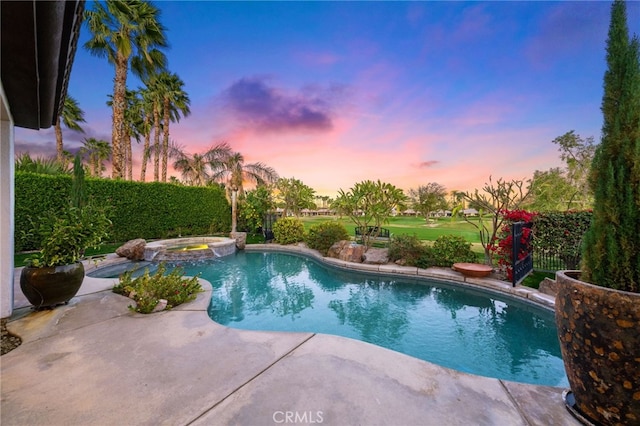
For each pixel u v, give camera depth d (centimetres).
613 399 146
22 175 812
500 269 600
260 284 665
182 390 191
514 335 388
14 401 179
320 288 630
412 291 598
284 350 250
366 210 930
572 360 167
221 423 161
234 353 244
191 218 1305
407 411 172
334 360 232
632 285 151
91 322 314
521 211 624
